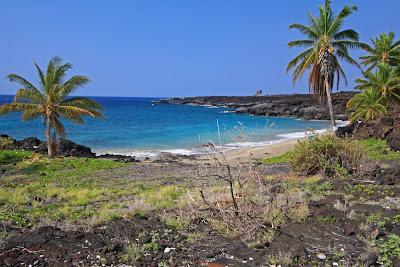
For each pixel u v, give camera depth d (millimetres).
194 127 62906
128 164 28547
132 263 6633
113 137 49812
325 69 35375
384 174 14516
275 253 6930
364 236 7461
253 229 7848
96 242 7492
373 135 33062
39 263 6555
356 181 13711
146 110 119062
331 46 35344
